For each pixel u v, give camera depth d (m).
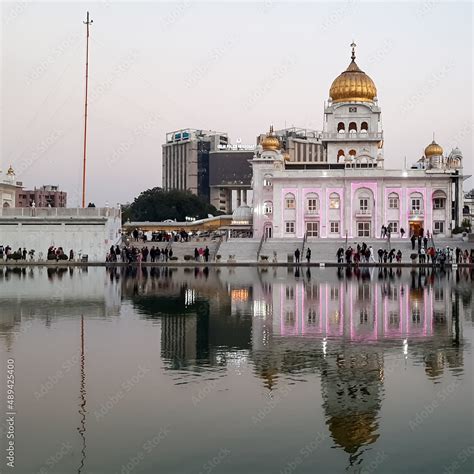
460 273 56.28
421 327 23.42
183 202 158.88
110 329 23.00
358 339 20.92
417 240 83.12
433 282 44.56
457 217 96.81
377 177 96.44
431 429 11.85
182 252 84.75
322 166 104.94
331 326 23.75
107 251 78.50
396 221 96.69
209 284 43.28
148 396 13.98
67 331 22.53
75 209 79.19
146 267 69.12
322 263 71.75
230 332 22.38
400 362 17.33
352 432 11.70
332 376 15.76
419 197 96.25
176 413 12.81
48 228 78.56
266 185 105.44
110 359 17.75
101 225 78.31
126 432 11.77
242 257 81.31
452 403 13.41
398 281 45.75
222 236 96.00
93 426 12.10
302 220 98.25
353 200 97.31
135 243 87.75
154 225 123.12
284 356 18.16
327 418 12.47
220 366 16.91
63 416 12.67
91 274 54.81
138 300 32.62
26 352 18.70
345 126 106.81
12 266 68.94
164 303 31.27
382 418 12.47
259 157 109.00
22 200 185.00
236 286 41.53
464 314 26.92
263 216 105.31
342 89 106.25
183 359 17.77
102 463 10.39
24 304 30.64
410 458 10.56
